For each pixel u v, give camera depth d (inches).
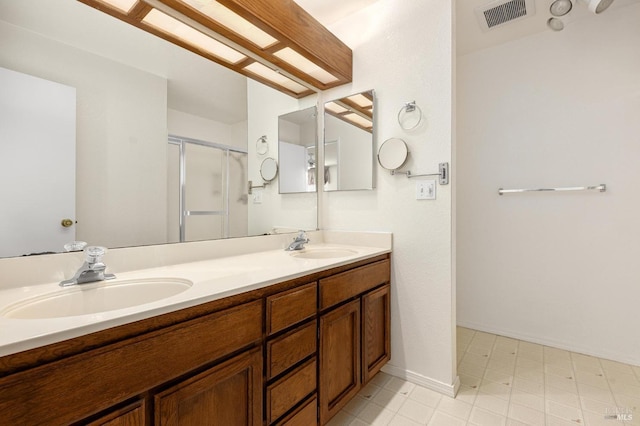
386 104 71.7
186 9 49.1
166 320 29.5
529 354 81.4
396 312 70.6
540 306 88.5
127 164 47.4
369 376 61.2
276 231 72.1
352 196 77.7
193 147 56.7
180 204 54.1
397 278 70.4
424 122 66.4
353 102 77.0
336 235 79.7
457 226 102.9
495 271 95.8
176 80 54.4
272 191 71.4
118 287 38.9
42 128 39.2
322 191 83.6
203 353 32.3
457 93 102.7
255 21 53.2
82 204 42.4
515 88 92.1
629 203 76.4
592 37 80.7
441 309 64.6
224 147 62.0
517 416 56.1
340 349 53.7
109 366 25.3
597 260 80.4
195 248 55.0
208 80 59.7
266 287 40.2
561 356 80.2
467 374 71.3
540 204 88.4
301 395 44.8
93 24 44.2
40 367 22.0
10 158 36.7
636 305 75.7
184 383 30.8
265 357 39.8
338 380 52.9
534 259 89.5
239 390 36.9
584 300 82.2
